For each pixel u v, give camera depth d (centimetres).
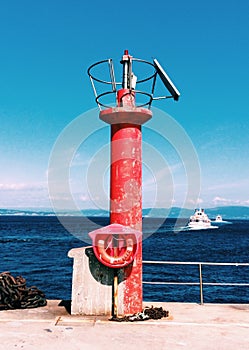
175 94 574
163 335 511
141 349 459
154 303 712
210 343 482
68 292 2134
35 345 469
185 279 2623
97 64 600
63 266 3247
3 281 655
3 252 4491
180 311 646
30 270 3011
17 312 621
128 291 594
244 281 2531
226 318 602
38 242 6097
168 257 4081
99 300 604
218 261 3816
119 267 576
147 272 2966
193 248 5234
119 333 516
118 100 608
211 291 2130
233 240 7150
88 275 609
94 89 602
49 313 616
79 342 480
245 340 496
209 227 12912
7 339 489
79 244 5678
